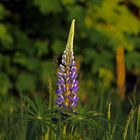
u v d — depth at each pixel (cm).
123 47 1392
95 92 1180
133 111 409
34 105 364
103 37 1390
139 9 1454
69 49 374
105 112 470
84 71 1425
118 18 1420
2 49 1425
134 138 405
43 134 373
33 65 1380
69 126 372
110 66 1404
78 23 1370
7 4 1491
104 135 396
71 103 373
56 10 1367
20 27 1478
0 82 1323
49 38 1445
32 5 1459
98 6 1402
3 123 406
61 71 373
